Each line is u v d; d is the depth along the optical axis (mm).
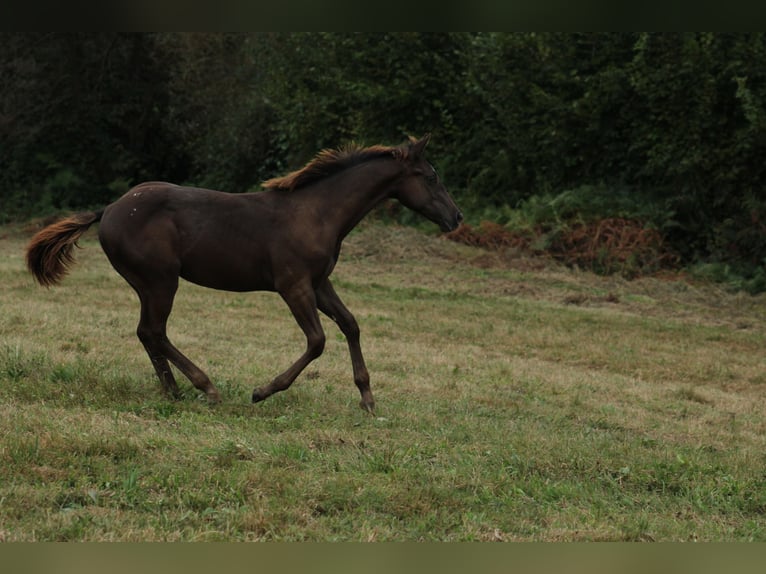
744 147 21391
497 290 19422
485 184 25875
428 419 9078
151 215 8758
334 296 9406
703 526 6762
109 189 31359
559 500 7016
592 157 24203
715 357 14422
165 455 6984
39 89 30953
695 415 10695
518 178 25359
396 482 6859
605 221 22109
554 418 9766
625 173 23750
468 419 9273
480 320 16203
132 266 8750
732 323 17656
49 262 9008
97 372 9297
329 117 27938
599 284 20234
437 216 9352
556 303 18625
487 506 6680
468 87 25625
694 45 21859
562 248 21969
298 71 28984
